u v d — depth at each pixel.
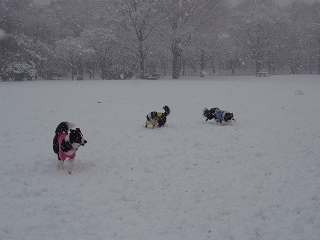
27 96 20.27
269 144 9.68
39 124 12.92
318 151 8.76
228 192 6.36
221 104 18.03
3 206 5.63
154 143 9.98
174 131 11.65
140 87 26.78
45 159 8.28
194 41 44.44
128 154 8.87
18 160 8.20
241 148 9.35
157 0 42.12
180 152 9.03
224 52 55.31
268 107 16.70
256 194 6.23
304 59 72.50
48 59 56.84
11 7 55.75
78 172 7.40
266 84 30.28
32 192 6.23
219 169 7.64
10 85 28.55
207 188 6.55
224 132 11.38
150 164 8.02
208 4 42.78
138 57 47.75
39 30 58.38
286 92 22.62
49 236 4.74
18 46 47.38
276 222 5.24
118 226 5.08
